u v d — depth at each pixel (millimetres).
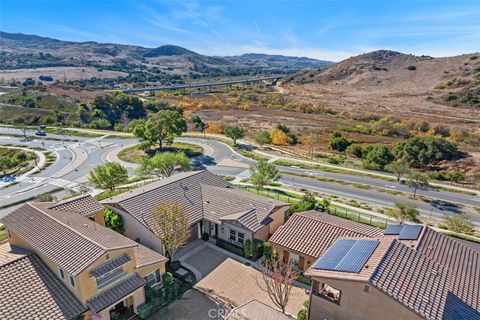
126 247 22734
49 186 54125
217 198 35469
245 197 35031
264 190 50188
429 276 19656
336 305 19516
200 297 25594
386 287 17547
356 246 22531
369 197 49750
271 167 48844
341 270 19578
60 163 66688
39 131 94812
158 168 50500
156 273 26078
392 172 61469
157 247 30016
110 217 32000
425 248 22984
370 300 17969
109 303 21297
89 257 21094
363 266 19484
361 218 40688
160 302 24547
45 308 19953
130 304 24062
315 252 26859
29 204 28281
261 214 32219
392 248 21078
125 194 35688
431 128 99000
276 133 87250
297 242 28219
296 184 54688
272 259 28094
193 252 31594
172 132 75000
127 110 122938
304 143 86875
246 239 31078
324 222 29703
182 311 24109
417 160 69500
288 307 24453
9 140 86562
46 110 121000
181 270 28844
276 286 22203
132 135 91875
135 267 23781
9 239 26406
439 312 16969
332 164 68188
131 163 66125
